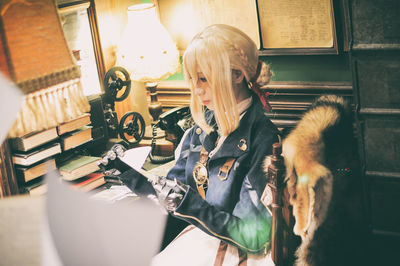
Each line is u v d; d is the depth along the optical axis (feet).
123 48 8.82
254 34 9.27
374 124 7.76
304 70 9.11
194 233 5.81
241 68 5.20
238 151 5.44
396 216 8.14
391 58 7.30
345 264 7.11
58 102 2.08
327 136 6.88
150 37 8.65
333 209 7.02
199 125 5.82
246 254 5.37
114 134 9.07
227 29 5.26
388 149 7.82
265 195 5.20
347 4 7.30
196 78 5.33
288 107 9.34
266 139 5.38
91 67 8.73
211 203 5.63
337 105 7.15
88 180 7.23
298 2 8.64
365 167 8.00
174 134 8.91
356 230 7.76
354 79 7.65
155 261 5.43
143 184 5.61
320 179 6.30
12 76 1.79
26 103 1.99
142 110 10.27
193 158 6.01
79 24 8.38
